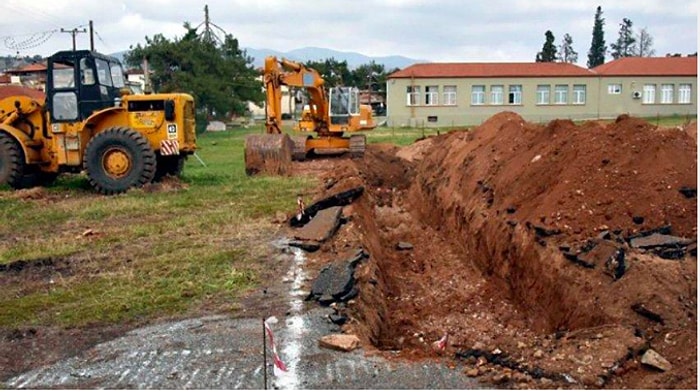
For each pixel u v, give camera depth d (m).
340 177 15.66
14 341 6.29
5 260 9.21
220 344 6.07
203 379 5.36
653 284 6.36
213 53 48.19
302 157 22.78
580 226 7.99
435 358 5.77
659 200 8.07
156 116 15.81
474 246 10.45
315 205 11.59
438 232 13.03
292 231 10.71
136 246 9.91
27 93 35.53
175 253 9.40
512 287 8.62
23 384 5.38
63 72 15.48
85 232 10.88
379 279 8.54
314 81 23.31
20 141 15.38
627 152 8.91
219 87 47.53
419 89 53.28
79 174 18.62
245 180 17.53
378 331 7.11
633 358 5.48
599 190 8.48
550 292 7.49
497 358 5.64
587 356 5.48
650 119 50.09
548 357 5.56
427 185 15.85
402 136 40.88
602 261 6.96
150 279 8.16
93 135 15.87
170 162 17.19
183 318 6.81
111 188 15.34
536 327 7.48
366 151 23.38
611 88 53.22
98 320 6.78
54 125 15.55
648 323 6.09
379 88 70.69
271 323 6.59
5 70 58.06
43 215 12.54
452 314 8.24
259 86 54.50
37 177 16.23
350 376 5.32
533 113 53.34
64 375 5.53
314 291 7.34
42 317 6.90
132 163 15.36
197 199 14.17
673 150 8.77
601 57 92.06
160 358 5.81
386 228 13.53
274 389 5.12
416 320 8.01
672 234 7.67
